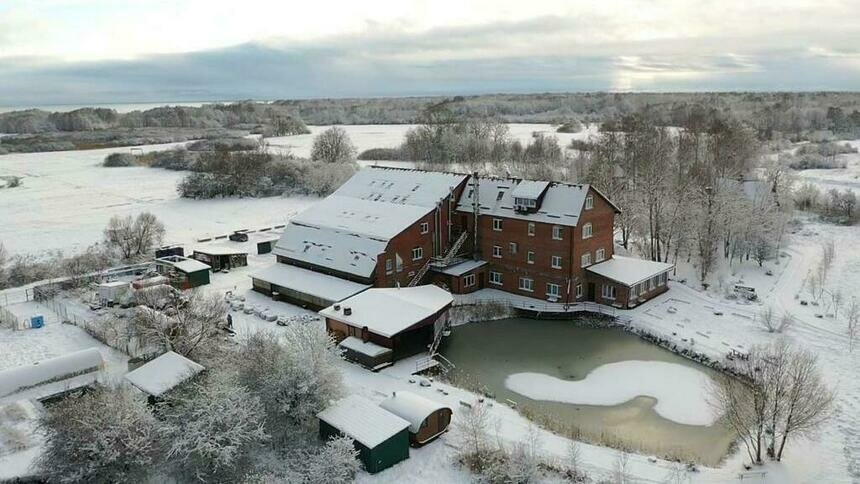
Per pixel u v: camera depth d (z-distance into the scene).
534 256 59.44
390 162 142.00
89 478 31.28
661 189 70.69
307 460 33.34
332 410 36.47
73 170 148.75
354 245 60.06
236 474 32.62
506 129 157.12
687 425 39.00
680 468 33.66
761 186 76.44
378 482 32.84
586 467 33.78
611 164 89.81
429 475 33.50
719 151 90.88
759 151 105.12
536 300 59.56
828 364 45.12
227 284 65.00
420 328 53.25
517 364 48.03
